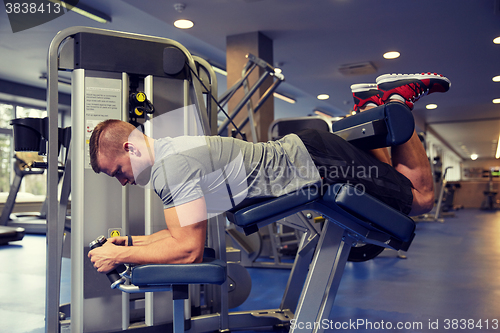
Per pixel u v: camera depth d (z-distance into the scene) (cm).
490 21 406
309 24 418
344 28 427
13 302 221
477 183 1348
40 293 240
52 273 143
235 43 448
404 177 126
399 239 115
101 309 147
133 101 150
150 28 488
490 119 978
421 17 398
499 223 709
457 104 798
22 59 621
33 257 363
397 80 130
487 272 292
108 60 149
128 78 154
